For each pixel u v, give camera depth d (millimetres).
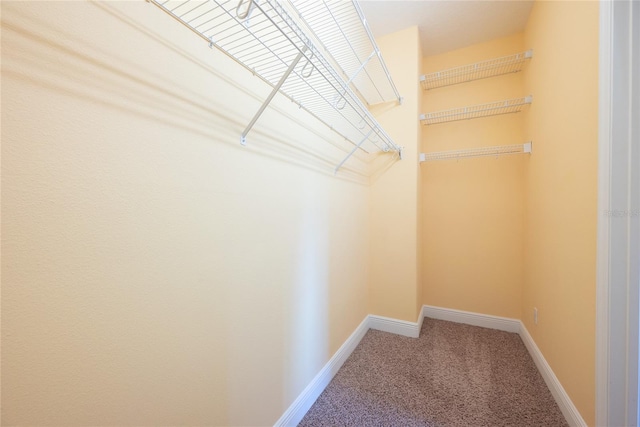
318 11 1305
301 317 1335
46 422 490
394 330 2242
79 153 522
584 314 1157
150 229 653
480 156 2367
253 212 1004
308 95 1286
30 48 458
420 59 2287
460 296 2455
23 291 459
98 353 560
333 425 1288
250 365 996
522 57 2057
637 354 956
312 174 1438
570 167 1301
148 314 652
